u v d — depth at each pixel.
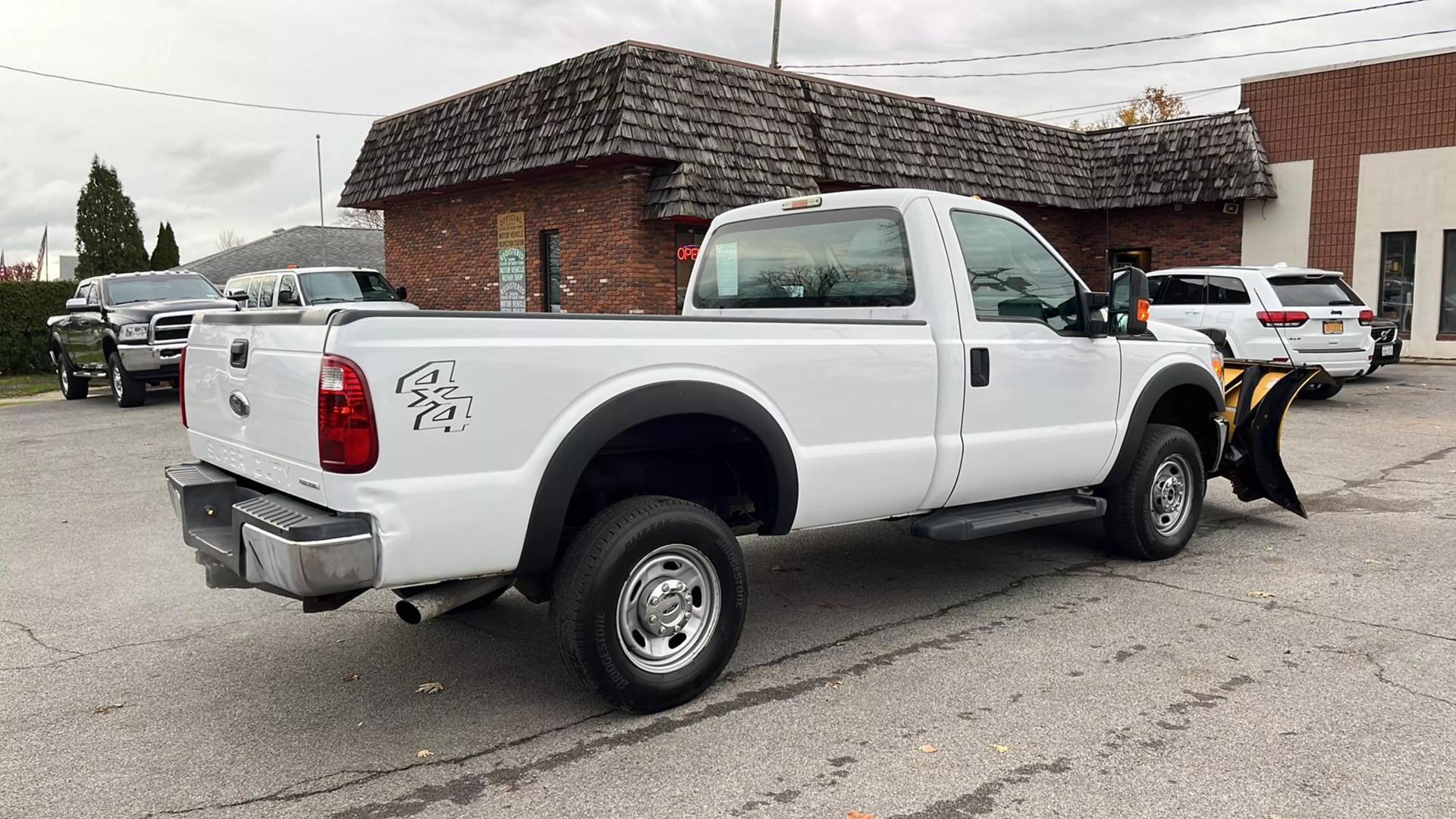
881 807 3.21
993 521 5.07
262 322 3.75
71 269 50.25
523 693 4.22
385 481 3.32
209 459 4.39
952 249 4.92
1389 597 5.32
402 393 3.33
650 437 4.25
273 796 3.35
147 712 4.06
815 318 4.75
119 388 15.09
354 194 20.69
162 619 5.27
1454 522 7.02
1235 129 20.94
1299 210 20.70
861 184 17.58
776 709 4.00
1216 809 3.15
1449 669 4.28
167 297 16.17
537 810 3.22
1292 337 12.64
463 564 3.53
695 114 15.67
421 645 4.84
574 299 17.12
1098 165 22.30
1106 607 5.25
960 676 4.30
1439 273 19.28
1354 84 19.89
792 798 3.27
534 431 3.60
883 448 4.60
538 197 17.64
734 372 4.08
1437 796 3.21
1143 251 22.70
